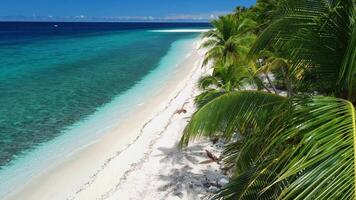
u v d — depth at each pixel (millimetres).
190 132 6688
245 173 6172
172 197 11008
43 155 14977
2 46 67562
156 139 15852
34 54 53531
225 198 6043
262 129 6031
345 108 4418
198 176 12203
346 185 3633
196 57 47938
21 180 12930
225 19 22844
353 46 4508
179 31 144375
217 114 6668
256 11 35500
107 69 38062
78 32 132250
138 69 38000
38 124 18906
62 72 36281
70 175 13234
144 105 22688
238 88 12500
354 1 5375
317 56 5855
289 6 5973
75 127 18469
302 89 6727
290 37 5945
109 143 16234
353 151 3834
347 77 4934
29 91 27031
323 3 5746
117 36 104062
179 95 24172
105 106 22578
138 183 11945
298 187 3916
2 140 16531
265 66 10172
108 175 12820
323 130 4137
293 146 4668
